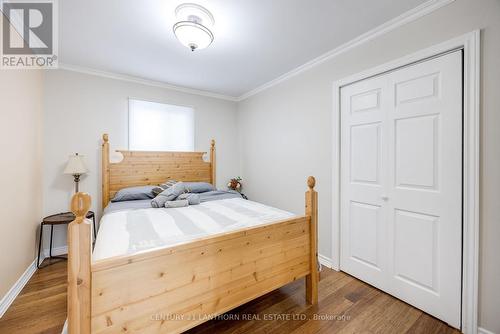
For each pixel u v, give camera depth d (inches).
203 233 56.5
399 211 71.6
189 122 139.2
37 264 89.0
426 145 64.9
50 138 99.7
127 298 39.8
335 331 57.6
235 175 158.1
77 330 35.3
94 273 37.1
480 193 54.6
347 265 88.0
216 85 133.2
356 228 84.6
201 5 64.4
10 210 67.1
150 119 125.5
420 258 66.4
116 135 115.6
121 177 115.1
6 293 64.9
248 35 80.4
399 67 71.1
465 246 56.7
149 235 54.9
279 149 122.6
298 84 109.9
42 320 60.2
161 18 70.0
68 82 103.7
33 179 85.3
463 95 57.8
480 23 54.7
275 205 125.6
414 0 62.7
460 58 58.4
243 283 54.8
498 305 52.2
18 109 72.1
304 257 67.6
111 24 73.0
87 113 108.0
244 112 152.3
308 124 104.7
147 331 41.7
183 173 134.5
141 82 122.6
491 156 53.2
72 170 95.3
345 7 65.9
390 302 70.0
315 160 101.1
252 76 119.3
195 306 47.4
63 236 103.2
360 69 82.2
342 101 89.7
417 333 57.4
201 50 91.0
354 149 85.1
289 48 89.7
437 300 62.5
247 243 55.3
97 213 110.0
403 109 70.2
